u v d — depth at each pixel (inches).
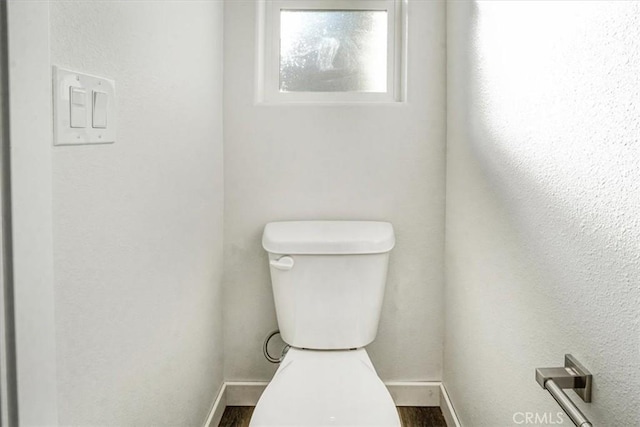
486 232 56.9
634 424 28.4
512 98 48.4
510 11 48.8
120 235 40.1
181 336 56.5
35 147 26.6
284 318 69.2
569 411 30.1
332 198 77.4
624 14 29.0
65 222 31.7
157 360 48.9
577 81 35.0
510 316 49.3
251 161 77.0
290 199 77.4
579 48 34.7
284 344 79.0
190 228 59.5
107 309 37.9
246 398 79.7
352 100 79.8
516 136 47.3
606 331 31.4
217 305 74.2
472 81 62.2
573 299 35.9
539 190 41.9
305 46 80.7
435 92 76.2
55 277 30.6
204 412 67.3
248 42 75.9
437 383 79.5
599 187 32.1
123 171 40.5
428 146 76.7
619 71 29.7
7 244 24.6
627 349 29.1
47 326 27.9
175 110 53.6
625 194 29.2
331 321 67.6
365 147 76.9
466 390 65.6
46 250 27.8
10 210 24.6
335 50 80.7
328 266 67.0
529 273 44.4
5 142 24.4
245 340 79.1
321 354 66.2
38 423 27.0
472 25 62.1
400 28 79.3
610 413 31.0
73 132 32.1
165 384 51.3
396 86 79.6
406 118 76.5
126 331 41.4
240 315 78.8
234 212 77.5
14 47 24.7
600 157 32.0
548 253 40.2
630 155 28.6
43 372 27.5
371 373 59.7
